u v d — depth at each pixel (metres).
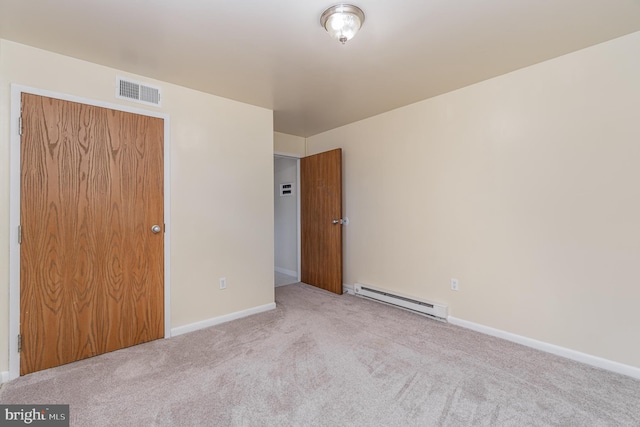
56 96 1.99
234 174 2.88
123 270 2.25
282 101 2.93
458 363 2.01
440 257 2.81
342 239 3.84
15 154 1.86
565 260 2.09
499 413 1.52
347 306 3.24
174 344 2.32
